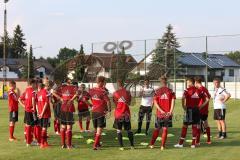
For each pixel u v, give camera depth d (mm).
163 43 41531
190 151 12039
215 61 61219
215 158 10852
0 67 92812
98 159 10766
